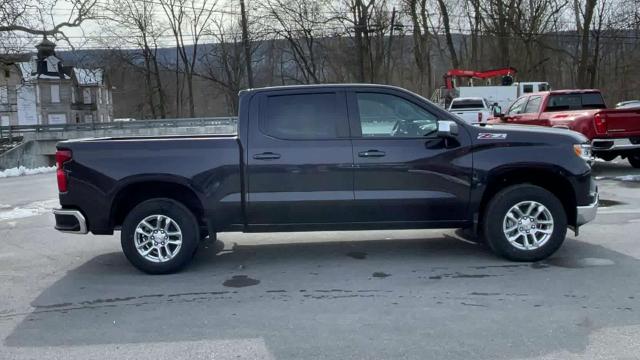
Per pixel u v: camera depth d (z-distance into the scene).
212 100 72.56
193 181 5.81
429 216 5.94
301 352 3.96
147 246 5.96
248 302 5.05
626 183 11.53
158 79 56.28
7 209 11.09
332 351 3.97
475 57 43.66
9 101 62.22
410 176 5.85
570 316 4.49
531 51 44.06
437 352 3.90
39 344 4.23
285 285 5.50
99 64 48.00
